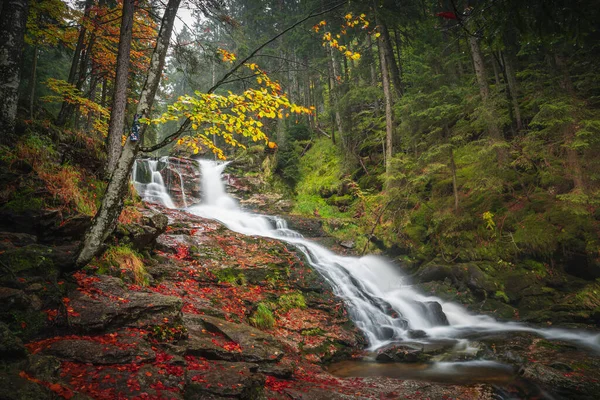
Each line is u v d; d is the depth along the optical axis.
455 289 12.73
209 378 4.25
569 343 8.68
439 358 7.77
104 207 5.66
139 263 7.51
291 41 25.94
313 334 8.52
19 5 7.64
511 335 9.49
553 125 11.76
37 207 6.60
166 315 5.50
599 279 10.86
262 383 4.70
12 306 4.44
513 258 12.48
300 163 25.62
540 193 13.30
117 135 9.39
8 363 3.37
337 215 20.06
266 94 5.60
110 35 13.02
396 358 7.77
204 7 8.84
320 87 28.03
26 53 18.28
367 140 23.52
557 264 11.77
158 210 13.75
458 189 15.63
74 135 9.49
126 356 4.23
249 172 24.16
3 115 7.34
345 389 5.55
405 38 23.56
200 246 10.79
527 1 5.14
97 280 5.89
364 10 19.59
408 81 16.77
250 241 12.48
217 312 7.22
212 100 5.36
